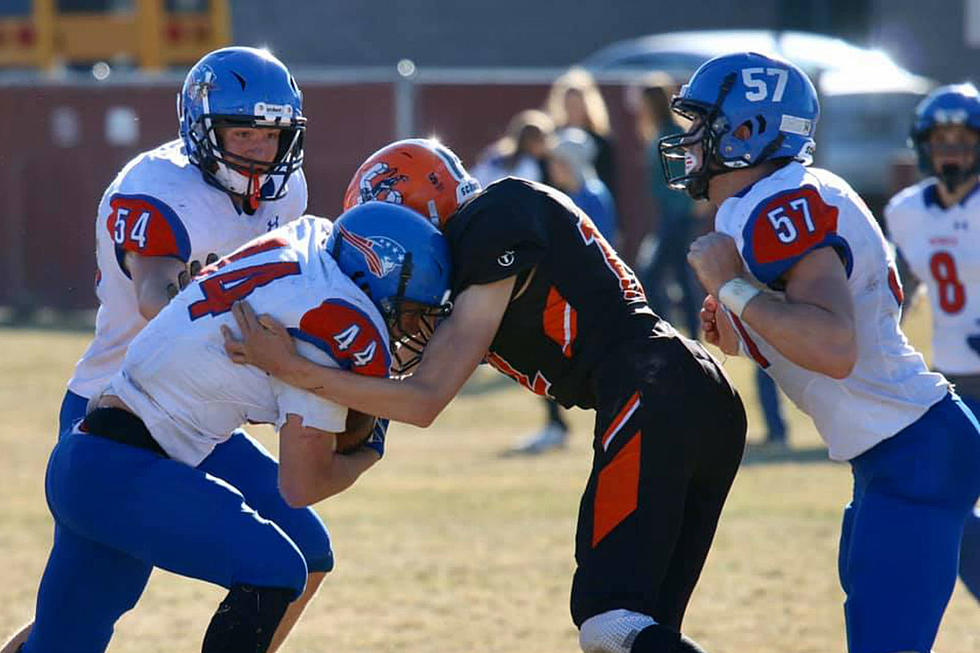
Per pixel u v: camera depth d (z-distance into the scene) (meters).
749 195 13.33
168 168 15.65
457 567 23.42
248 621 13.09
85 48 71.62
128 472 13.44
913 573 13.34
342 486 13.69
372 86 52.72
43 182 54.03
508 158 36.09
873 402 13.69
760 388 33.34
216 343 13.34
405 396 13.04
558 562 23.72
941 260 21.00
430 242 13.40
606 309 13.85
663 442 13.48
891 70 67.62
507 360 14.12
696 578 14.55
